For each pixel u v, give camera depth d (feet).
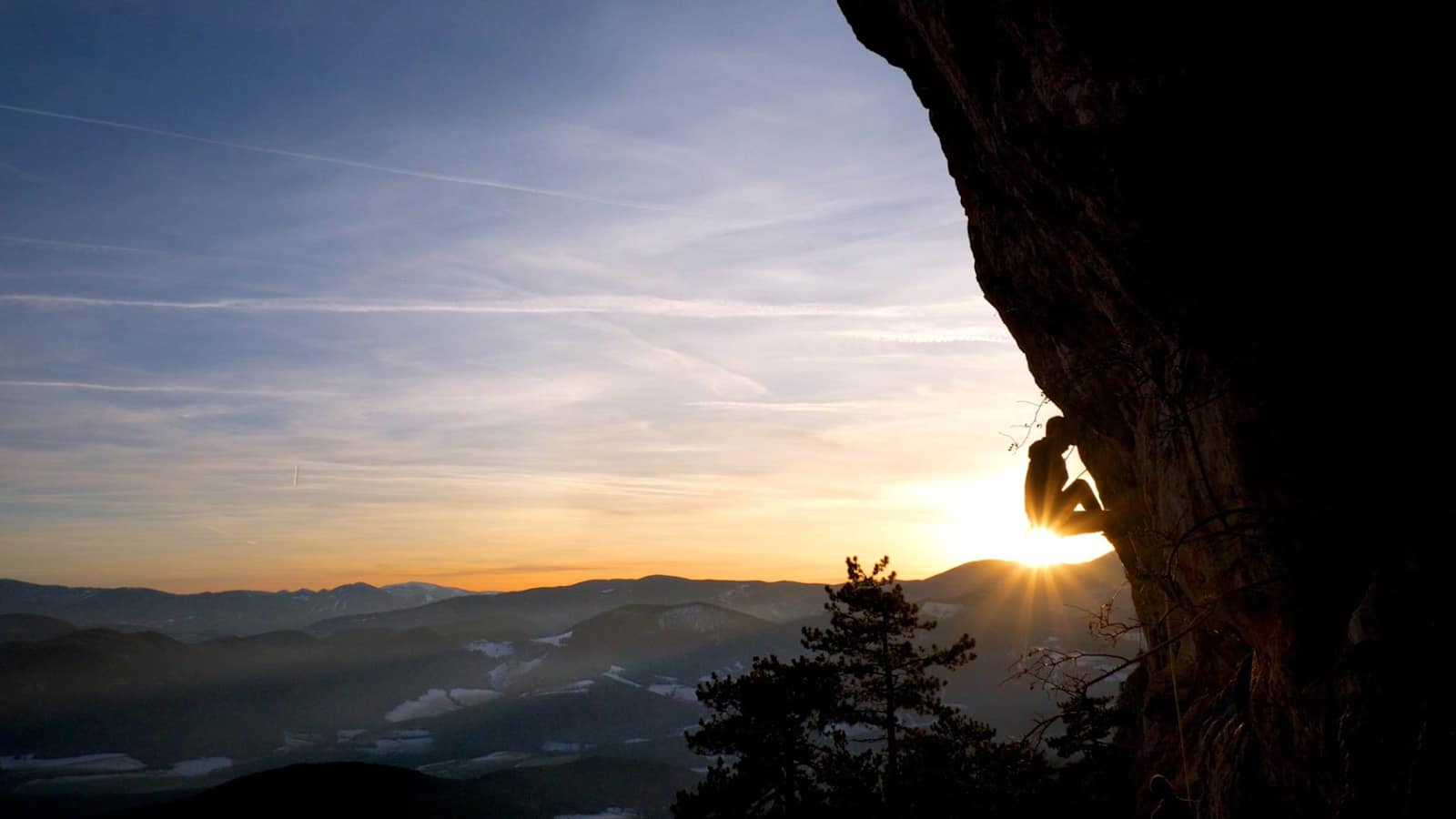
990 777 71.77
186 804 655.76
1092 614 33.53
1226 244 21.47
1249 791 27.76
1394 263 19.69
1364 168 18.49
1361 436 21.54
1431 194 18.29
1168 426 29.12
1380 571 20.68
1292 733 24.64
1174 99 19.34
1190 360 25.43
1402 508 20.99
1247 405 23.45
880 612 100.83
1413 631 19.44
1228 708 34.37
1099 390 35.45
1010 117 24.12
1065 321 34.58
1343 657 21.34
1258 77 18.19
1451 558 18.88
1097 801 64.95
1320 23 16.94
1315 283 20.90
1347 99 17.63
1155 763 46.47
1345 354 21.26
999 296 39.50
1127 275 25.30
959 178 38.83
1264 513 24.09
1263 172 19.61
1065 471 35.17
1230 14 17.69
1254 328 22.59
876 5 33.42
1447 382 19.88
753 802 100.17
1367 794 19.31
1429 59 16.42
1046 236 30.42
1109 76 20.04
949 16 25.20
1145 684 68.69
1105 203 23.12
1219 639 36.91
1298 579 23.68
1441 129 17.26
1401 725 18.90
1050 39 20.79
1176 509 29.60
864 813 85.35
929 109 36.32
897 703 99.30
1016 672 34.47
